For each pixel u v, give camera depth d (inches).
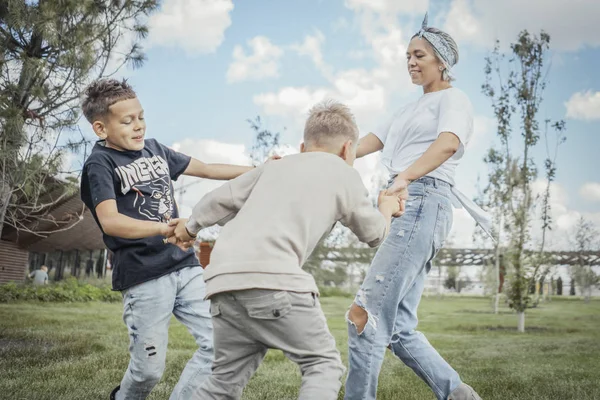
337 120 81.8
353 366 98.0
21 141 270.2
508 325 469.1
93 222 709.3
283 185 74.5
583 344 288.4
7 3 268.7
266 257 69.2
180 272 98.8
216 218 78.1
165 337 96.7
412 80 113.4
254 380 148.3
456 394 100.5
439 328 424.5
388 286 98.7
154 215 98.9
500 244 596.4
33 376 143.7
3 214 285.7
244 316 70.1
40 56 285.1
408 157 108.7
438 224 101.3
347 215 76.9
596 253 852.0
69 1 273.4
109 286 697.6
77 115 283.6
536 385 151.2
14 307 414.3
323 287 959.6
